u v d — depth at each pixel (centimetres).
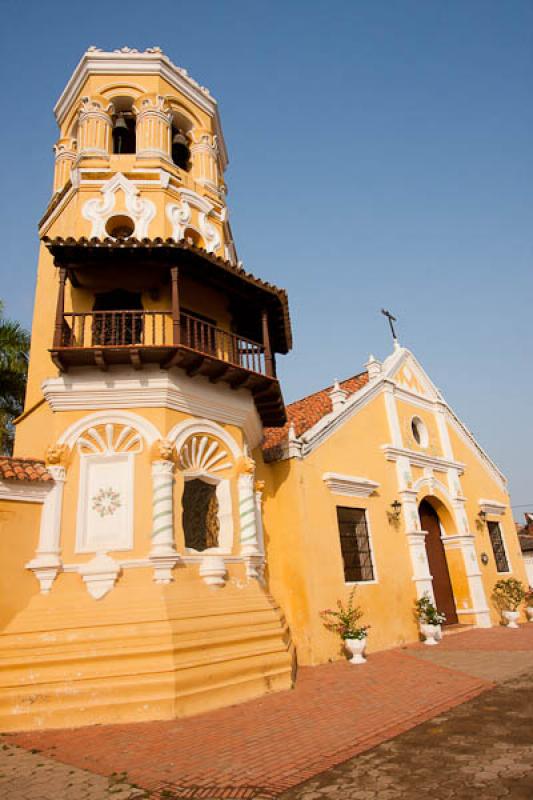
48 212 1342
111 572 865
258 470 1292
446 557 1772
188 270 1062
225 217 1412
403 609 1407
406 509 1540
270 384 1131
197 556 959
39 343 1204
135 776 552
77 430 960
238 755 600
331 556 1269
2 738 709
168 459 954
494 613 1772
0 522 866
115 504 933
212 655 843
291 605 1212
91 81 1367
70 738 692
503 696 825
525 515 3316
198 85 1500
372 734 659
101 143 1293
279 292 1177
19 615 838
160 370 998
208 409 1073
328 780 523
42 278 1297
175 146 1477
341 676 1014
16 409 1752
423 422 1817
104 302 1128
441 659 1159
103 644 795
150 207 1212
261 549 1163
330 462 1379
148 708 749
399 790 491
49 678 766
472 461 2036
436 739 632
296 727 696
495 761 550
